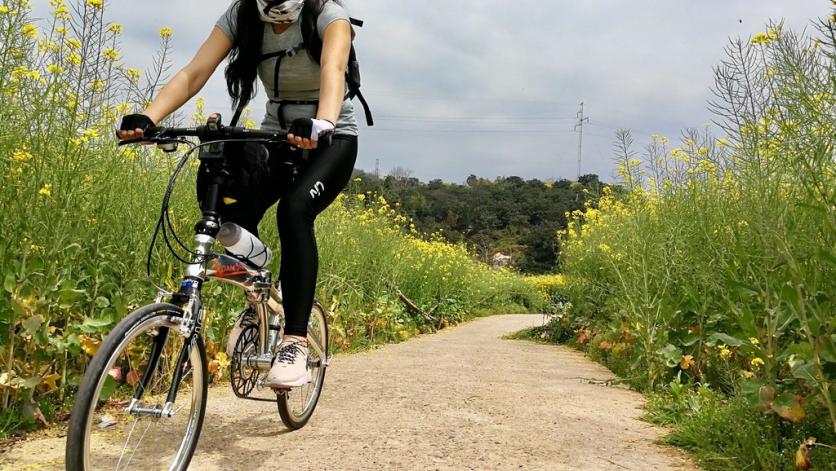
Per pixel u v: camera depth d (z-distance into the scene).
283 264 2.47
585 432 3.09
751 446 2.58
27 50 3.29
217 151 2.19
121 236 3.60
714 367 4.24
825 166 2.57
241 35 2.62
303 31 2.57
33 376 2.88
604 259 6.68
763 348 2.90
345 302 6.96
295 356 2.42
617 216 6.96
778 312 2.80
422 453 2.64
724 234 4.07
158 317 1.98
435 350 7.11
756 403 2.66
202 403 2.28
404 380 4.36
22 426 2.90
